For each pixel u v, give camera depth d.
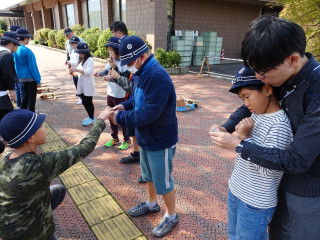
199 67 12.70
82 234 2.28
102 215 2.52
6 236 1.49
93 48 13.53
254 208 1.35
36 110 5.66
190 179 3.15
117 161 3.58
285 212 1.39
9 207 1.42
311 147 1.04
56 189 2.06
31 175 1.39
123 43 1.82
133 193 2.88
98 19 14.79
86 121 4.89
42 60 13.28
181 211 2.58
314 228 1.26
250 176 1.35
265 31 0.99
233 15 14.91
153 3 10.38
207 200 2.76
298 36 0.99
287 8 6.29
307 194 1.21
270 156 1.13
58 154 1.49
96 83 8.50
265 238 1.43
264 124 1.27
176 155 3.76
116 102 3.76
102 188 2.95
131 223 2.41
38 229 1.56
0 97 3.50
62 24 18.94
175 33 12.04
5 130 1.39
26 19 26.34
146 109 1.83
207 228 2.36
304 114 1.12
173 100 1.96
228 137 1.26
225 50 15.45
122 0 12.48
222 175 3.25
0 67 3.41
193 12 13.12
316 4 5.81
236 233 1.51
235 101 6.66
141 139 2.06
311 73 1.07
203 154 3.80
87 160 3.60
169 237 2.25
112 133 3.95
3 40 3.99
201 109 5.99
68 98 6.79
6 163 1.43
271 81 1.10
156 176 2.11
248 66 1.12
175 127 2.09
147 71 1.86
